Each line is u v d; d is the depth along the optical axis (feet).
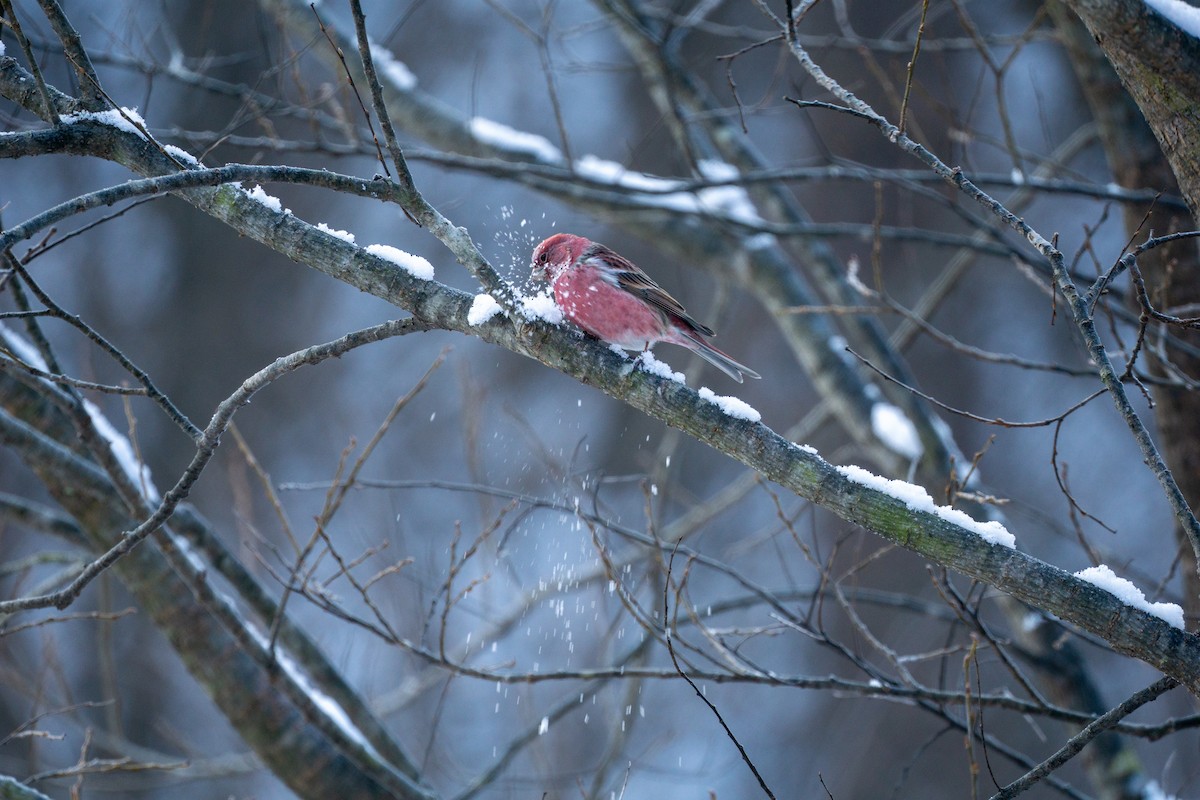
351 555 63.77
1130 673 62.85
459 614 55.93
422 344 79.46
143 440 75.66
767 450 18.34
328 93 35.53
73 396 24.21
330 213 81.76
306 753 28.91
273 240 20.44
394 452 75.10
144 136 19.95
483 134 41.96
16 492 65.98
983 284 76.18
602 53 84.99
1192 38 18.06
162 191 17.19
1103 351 16.90
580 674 23.94
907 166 75.00
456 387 76.28
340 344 20.03
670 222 44.47
